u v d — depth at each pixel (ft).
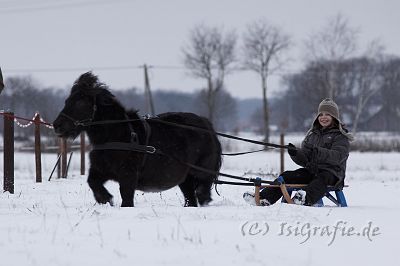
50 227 32.19
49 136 151.43
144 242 28.60
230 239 29.78
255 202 45.21
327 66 245.45
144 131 43.83
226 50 261.24
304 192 43.52
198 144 47.62
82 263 24.70
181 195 58.03
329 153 44.86
